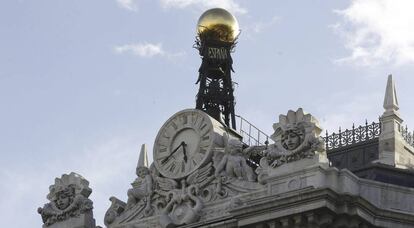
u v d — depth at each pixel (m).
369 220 103.12
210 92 136.75
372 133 127.50
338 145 129.25
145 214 114.06
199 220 109.81
